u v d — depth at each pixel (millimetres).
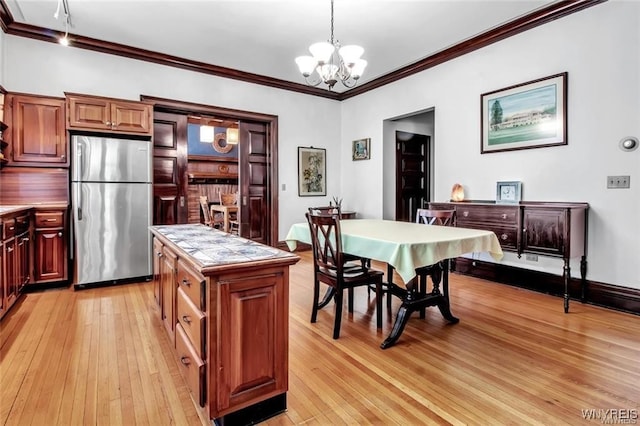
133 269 3816
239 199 5359
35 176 3584
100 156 3602
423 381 1875
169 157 4629
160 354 2158
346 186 6215
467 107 4188
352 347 2299
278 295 1563
